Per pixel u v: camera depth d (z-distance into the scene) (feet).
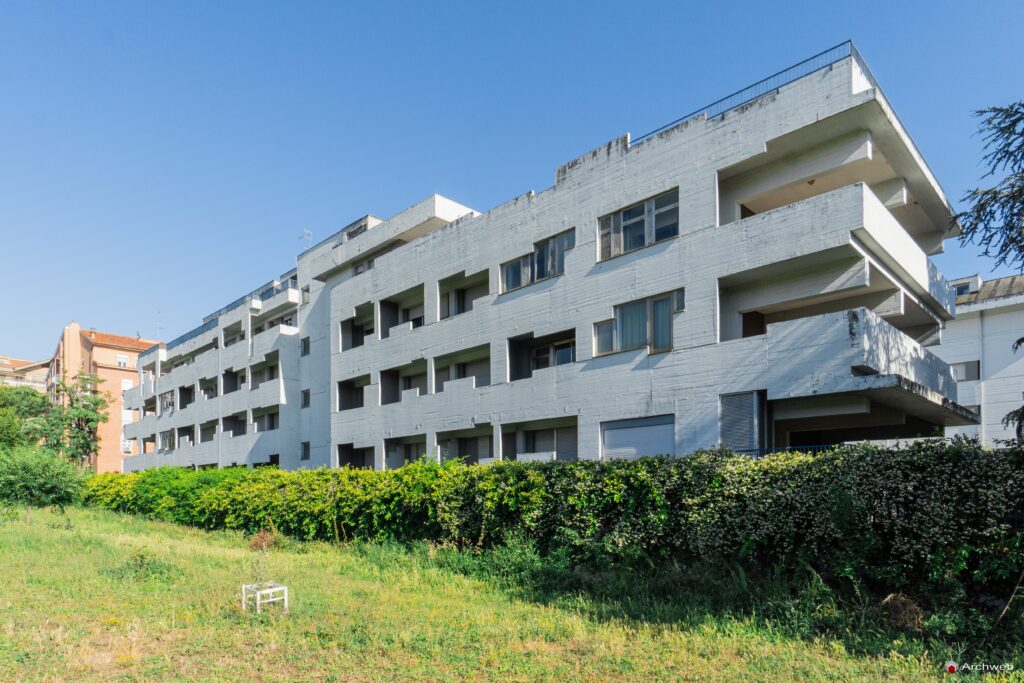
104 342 227.20
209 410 139.95
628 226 64.08
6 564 46.09
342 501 64.23
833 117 51.24
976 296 96.27
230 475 86.07
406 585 43.39
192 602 35.81
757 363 52.65
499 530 49.70
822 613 30.60
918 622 28.55
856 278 51.44
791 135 53.78
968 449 30.73
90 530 74.90
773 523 35.32
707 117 59.26
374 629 30.86
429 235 86.63
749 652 27.50
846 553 32.50
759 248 53.93
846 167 56.54
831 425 59.62
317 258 111.45
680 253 59.06
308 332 117.70
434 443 82.02
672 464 41.50
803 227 51.49
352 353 97.96
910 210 66.95
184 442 148.77
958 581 29.19
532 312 71.82
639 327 61.87
